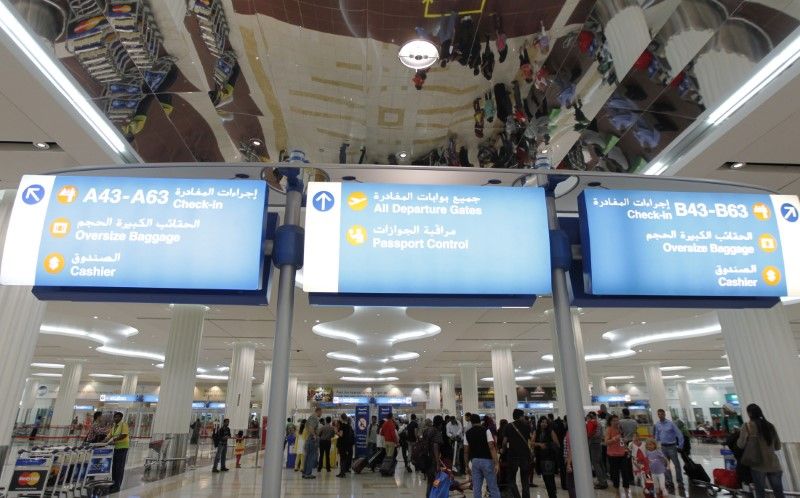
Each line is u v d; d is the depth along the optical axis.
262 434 27.61
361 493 11.84
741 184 3.56
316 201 3.25
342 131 7.93
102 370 39.28
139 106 6.98
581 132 7.77
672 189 3.66
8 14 5.18
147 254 3.12
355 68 6.70
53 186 3.23
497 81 6.86
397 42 6.24
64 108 6.43
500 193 3.36
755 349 9.42
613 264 3.29
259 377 43.09
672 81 6.37
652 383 33.50
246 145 8.22
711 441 37.66
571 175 3.39
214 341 25.61
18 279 3.04
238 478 14.58
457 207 3.31
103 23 5.59
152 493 11.17
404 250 3.20
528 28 5.97
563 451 11.98
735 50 5.77
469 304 3.26
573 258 3.44
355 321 22.78
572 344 3.14
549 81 6.81
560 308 3.23
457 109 7.43
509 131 7.86
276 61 6.59
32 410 45.88
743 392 9.52
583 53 6.27
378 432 18.91
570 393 3.02
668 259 3.35
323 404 25.70
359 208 3.26
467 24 5.95
